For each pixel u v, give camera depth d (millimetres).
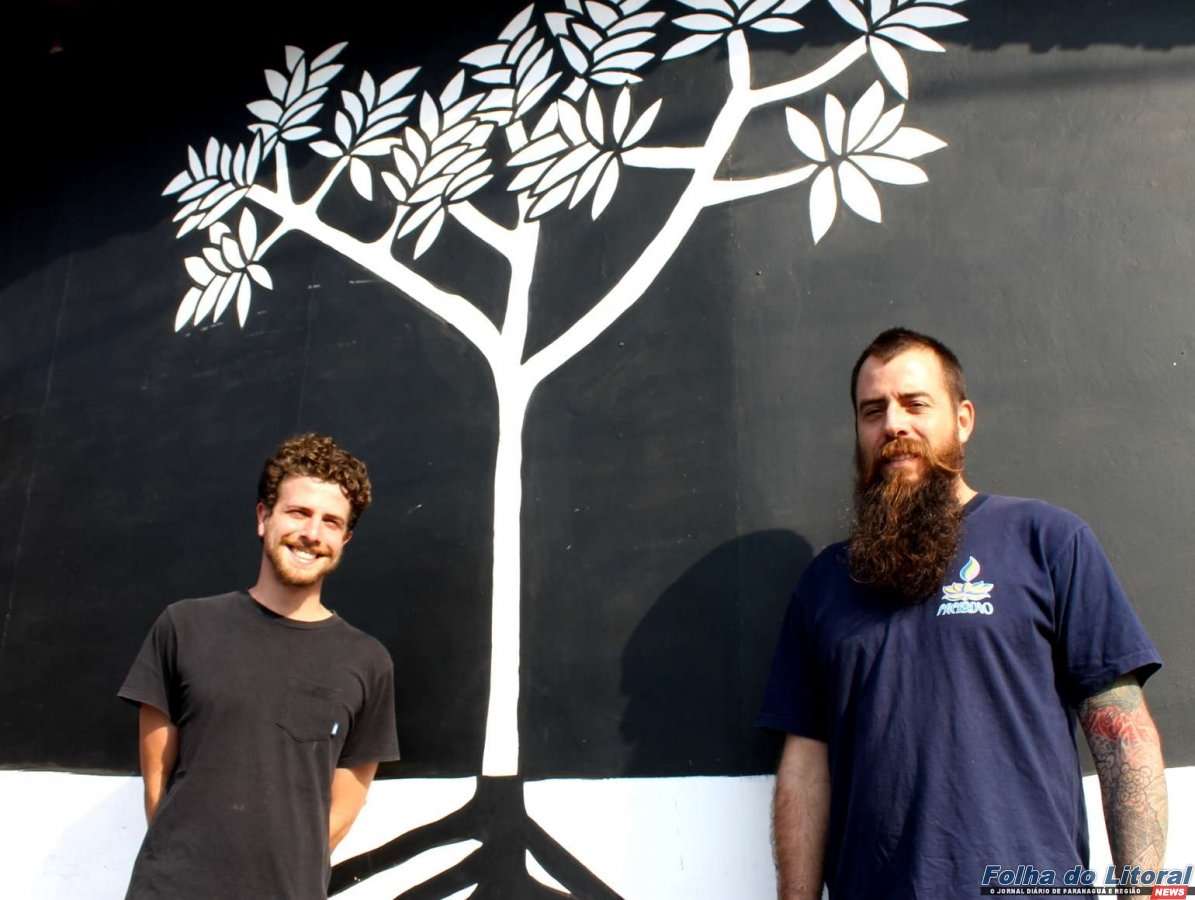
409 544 2768
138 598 3047
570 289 2803
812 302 2555
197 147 3482
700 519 2496
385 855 2541
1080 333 2338
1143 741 1574
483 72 3113
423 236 3027
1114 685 1628
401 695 2648
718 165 2744
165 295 3357
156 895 1929
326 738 2162
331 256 3137
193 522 3051
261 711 2104
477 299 2902
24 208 3730
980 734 1607
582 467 2648
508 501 2689
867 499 1902
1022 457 2297
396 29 3281
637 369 2670
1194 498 2168
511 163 2986
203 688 2094
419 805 2547
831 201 2613
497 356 2824
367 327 3020
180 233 3404
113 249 3506
